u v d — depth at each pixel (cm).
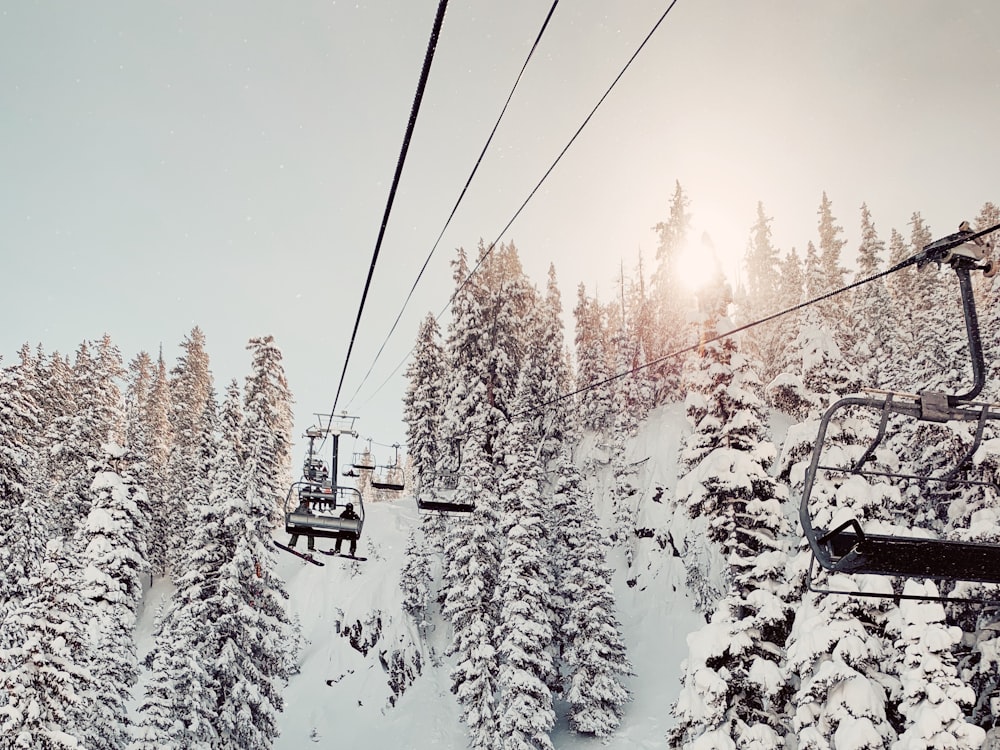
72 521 4697
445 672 4712
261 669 3089
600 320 6812
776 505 1961
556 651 4034
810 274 5053
